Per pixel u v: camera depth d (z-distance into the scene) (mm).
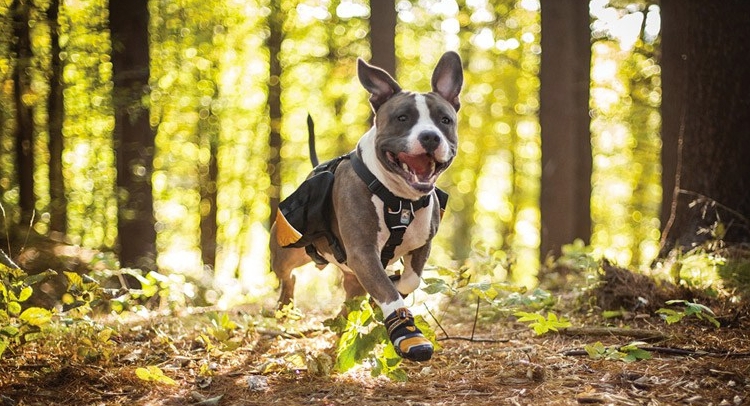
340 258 5297
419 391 4504
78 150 15211
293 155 20359
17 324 5164
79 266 8969
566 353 5102
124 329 5988
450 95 5250
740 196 7855
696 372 4574
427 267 5633
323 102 19406
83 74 11445
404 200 4910
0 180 13055
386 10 11398
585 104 13305
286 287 6281
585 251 7355
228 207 20734
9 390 4598
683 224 8102
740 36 7918
